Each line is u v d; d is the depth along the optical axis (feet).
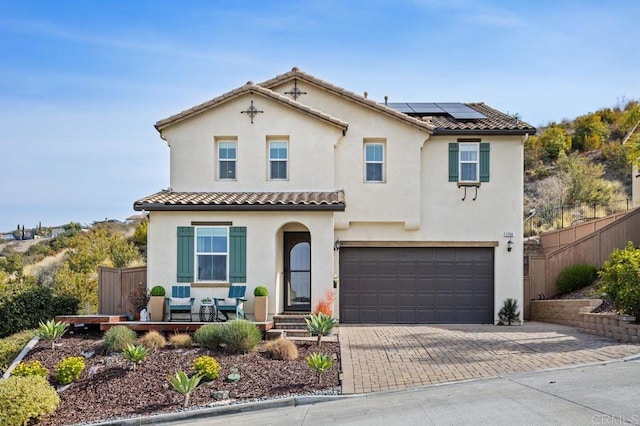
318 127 65.05
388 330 60.49
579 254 72.38
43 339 53.16
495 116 73.36
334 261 66.80
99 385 42.06
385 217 66.08
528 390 34.17
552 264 72.74
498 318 66.49
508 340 51.88
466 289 67.51
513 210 67.67
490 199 67.67
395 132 66.54
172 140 65.31
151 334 49.96
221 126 65.31
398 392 36.73
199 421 35.12
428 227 67.31
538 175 152.05
